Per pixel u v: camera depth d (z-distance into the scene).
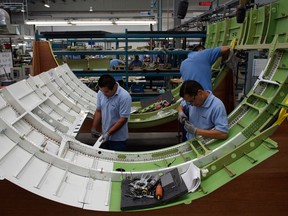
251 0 3.37
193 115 2.62
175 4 7.60
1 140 1.87
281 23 2.75
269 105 2.29
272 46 2.68
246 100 2.73
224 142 2.40
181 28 7.25
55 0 15.80
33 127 2.50
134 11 15.76
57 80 4.14
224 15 4.40
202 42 5.71
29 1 15.62
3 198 1.75
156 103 4.84
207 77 3.58
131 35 5.24
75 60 5.54
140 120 4.36
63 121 3.20
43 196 1.73
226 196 1.95
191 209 1.91
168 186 1.94
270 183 1.98
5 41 8.65
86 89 4.87
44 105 3.17
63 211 1.80
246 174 1.95
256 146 2.11
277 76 2.54
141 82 6.91
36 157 2.03
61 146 2.42
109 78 2.93
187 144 2.67
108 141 3.16
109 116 3.14
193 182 1.99
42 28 16.27
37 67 4.62
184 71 3.67
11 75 6.00
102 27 16.78
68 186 1.93
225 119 2.42
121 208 1.82
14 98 2.47
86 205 1.82
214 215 1.96
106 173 2.15
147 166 2.44
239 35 3.66
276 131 2.10
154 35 5.25
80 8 15.95
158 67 5.71
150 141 5.18
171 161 2.49
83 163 2.40
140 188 1.94
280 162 1.98
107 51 5.48
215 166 2.10
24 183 1.72
